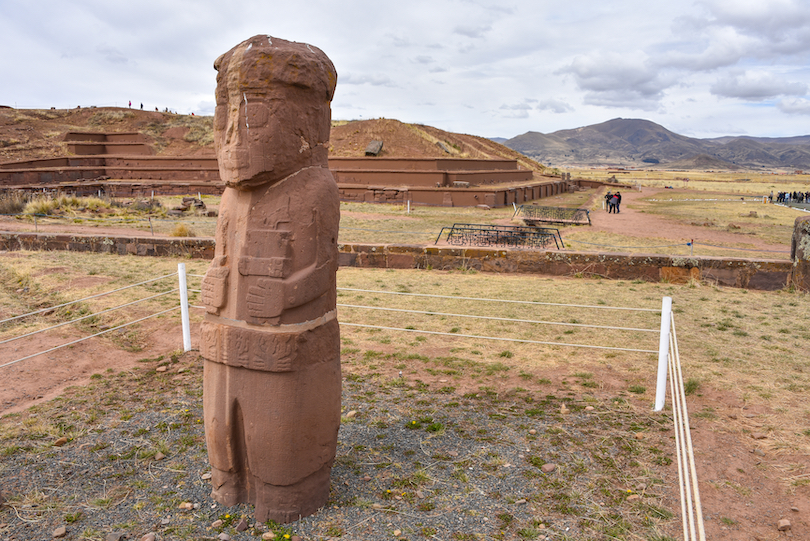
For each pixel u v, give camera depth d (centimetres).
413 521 384
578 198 4853
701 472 441
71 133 4566
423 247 1393
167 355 787
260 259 365
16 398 621
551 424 541
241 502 408
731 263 1183
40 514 393
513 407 591
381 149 4216
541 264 1330
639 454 473
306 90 369
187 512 398
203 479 444
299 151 370
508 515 389
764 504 395
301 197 369
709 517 381
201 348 392
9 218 2061
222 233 389
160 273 1245
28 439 513
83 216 2248
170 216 2492
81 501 412
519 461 468
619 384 653
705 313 959
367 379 686
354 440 519
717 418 543
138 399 619
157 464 470
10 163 3750
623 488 420
